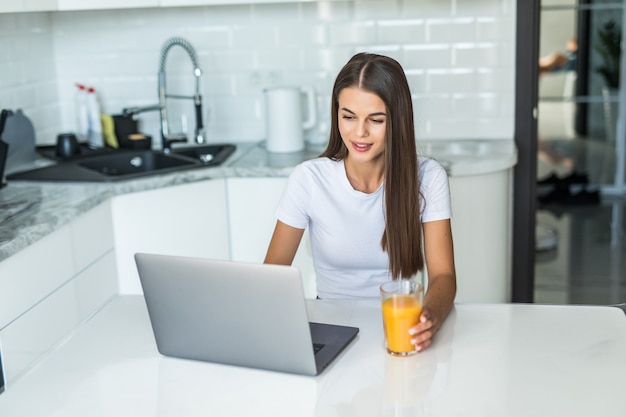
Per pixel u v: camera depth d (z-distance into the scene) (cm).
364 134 189
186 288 155
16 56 340
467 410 136
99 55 372
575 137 606
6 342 230
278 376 152
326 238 209
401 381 147
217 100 372
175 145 373
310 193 207
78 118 365
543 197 607
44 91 364
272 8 360
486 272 333
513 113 356
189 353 161
